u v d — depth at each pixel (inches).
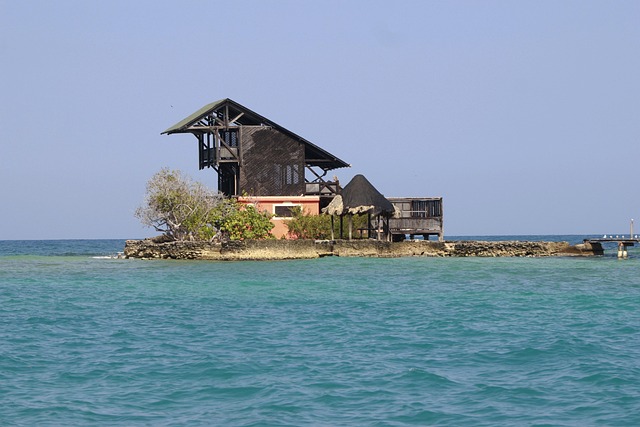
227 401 1048.8
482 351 1389.0
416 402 1035.3
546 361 1293.1
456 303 2112.5
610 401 1031.0
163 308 2026.3
